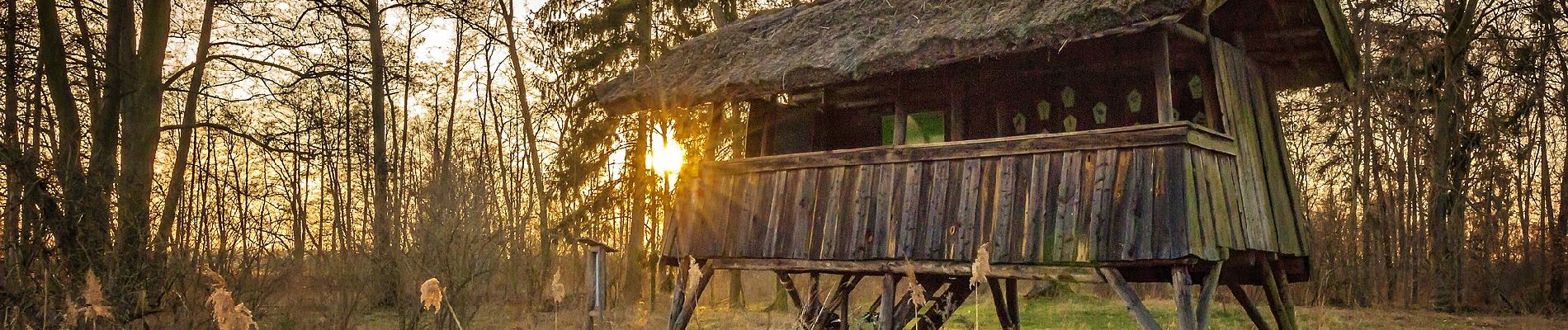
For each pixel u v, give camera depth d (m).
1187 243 8.30
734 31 12.75
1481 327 16.95
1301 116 23.47
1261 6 10.02
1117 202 8.78
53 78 13.70
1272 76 11.31
